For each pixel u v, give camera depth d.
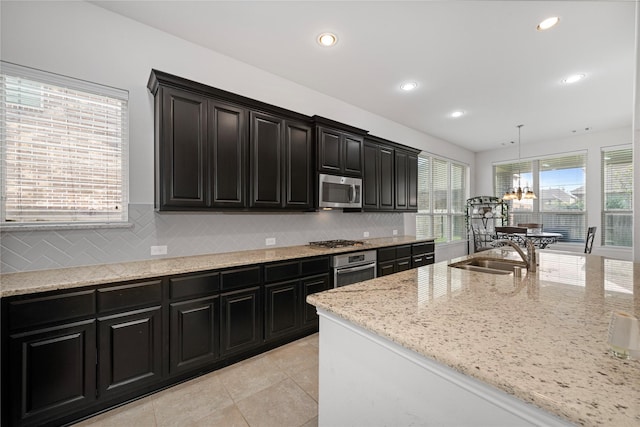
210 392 1.92
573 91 3.51
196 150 2.25
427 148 5.41
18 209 1.89
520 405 0.66
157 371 1.88
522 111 4.19
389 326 0.95
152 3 2.08
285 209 2.82
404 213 4.92
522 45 2.56
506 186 6.46
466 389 0.76
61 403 1.57
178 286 1.96
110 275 1.77
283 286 2.54
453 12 2.16
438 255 5.66
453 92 3.56
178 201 2.16
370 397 1.03
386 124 4.54
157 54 2.38
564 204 5.67
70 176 2.06
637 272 1.80
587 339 0.85
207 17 2.23
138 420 1.66
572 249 5.52
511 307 1.14
